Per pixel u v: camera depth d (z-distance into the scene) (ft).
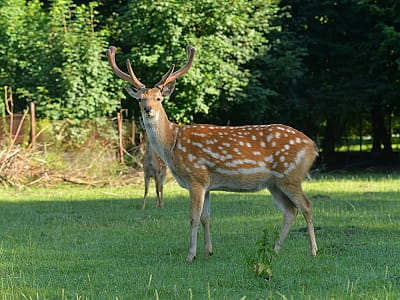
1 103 65.67
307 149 26.71
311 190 50.49
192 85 66.59
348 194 47.26
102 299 20.61
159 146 26.99
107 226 35.09
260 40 71.15
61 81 66.28
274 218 36.37
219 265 25.00
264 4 72.64
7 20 71.36
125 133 65.26
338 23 76.74
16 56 70.54
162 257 26.81
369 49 73.72
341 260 25.22
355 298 19.88
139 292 21.26
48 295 21.24
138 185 57.72
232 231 32.48
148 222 36.22
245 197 46.70
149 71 69.62
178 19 65.62
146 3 66.44
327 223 34.01
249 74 70.85
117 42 76.43
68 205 44.57
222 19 67.97
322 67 80.38
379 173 68.49
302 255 26.18
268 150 26.61
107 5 82.23
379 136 87.35
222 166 26.55
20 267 25.50
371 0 69.62
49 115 64.95
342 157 89.35
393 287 21.03
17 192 53.11
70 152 62.49
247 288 21.52
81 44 66.08
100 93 66.80
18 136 61.98
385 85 72.23
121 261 26.09
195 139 26.81
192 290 21.35
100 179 58.80
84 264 25.72
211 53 66.59
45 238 31.73
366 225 33.06
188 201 45.98
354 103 75.36
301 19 78.02
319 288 21.29
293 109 77.00
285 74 72.69
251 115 73.31
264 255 22.94
